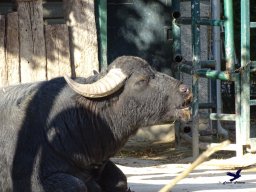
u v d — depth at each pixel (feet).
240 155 42.96
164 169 40.34
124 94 28.14
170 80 28.58
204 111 51.67
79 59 42.70
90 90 27.35
